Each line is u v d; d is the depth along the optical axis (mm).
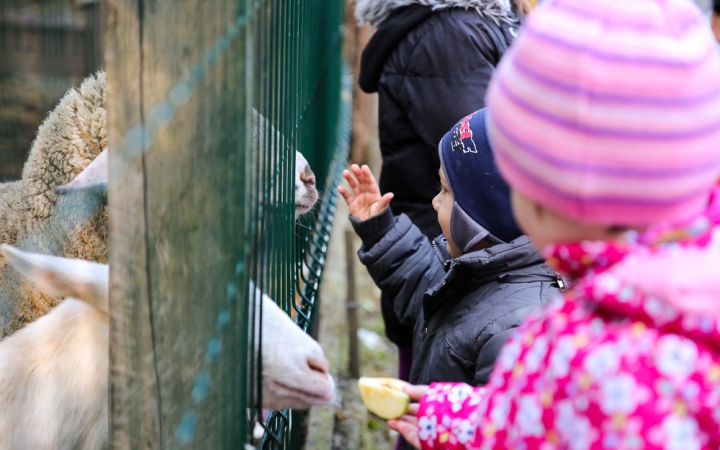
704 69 971
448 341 1786
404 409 1354
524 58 1013
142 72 979
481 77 2465
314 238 3174
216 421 1137
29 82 2371
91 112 2596
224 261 1102
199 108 1031
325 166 3859
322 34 3699
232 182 1091
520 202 1093
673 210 975
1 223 2660
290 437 2314
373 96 6750
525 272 1801
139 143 995
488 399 1098
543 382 998
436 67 2471
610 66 946
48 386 1594
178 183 1034
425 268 2209
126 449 1124
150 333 1061
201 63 977
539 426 991
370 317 4918
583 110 950
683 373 917
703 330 928
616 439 913
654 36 958
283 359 1570
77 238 2477
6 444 1604
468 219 1854
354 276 3975
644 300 935
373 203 2234
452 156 1891
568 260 1013
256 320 1553
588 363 953
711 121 967
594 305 1000
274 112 1666
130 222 1021
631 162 944
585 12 978
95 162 2289
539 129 984
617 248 977
